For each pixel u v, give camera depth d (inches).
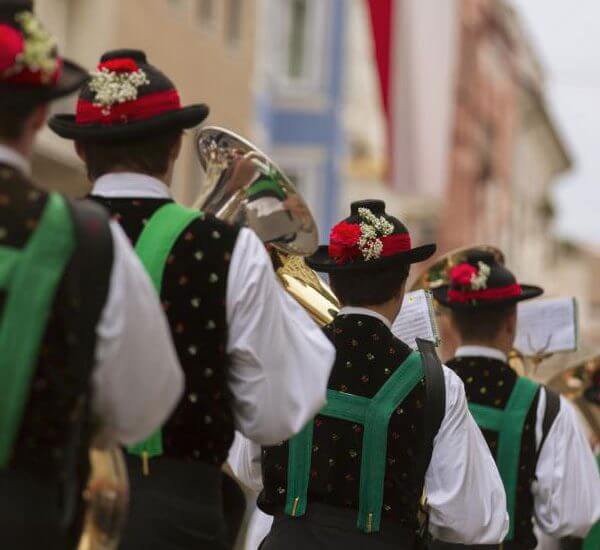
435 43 1096.8
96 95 236.5
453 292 375.6
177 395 206.2
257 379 233.8
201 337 233.3
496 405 369.4
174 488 234.5
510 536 366.0
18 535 189.2
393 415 290.8
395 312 298.5
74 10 1050.7
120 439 205.2
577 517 367.2
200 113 239.9
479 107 2284.7
